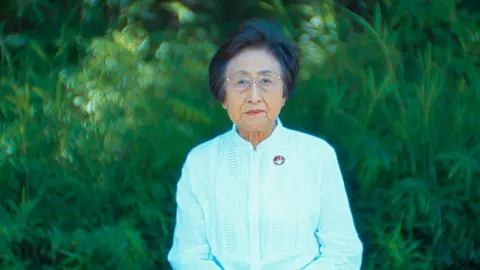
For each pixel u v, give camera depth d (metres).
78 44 4.37
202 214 2.35
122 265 3.06
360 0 4.58
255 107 2.19
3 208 3.40
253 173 2.27
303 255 2.29
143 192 3.37
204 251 2.35
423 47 4.12
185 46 4.17
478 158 3.34
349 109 3.64
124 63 3.83
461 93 3.64
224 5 5.05
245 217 2.27
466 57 3.84
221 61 2.24
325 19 4.07
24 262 3.29
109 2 4.46
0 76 4.36
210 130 3.58
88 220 3.40
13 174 3.57
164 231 3.23
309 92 3.72
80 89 3.75
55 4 4.85
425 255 3.30
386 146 3.37
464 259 3.29
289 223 2.26
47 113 3.75
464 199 3.24
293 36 4.21
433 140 3.41
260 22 2.27
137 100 3.61
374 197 3.32
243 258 2.27
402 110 3.48
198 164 2.36
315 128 3.58
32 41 4.37
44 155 3.64
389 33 3.97
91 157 3.51
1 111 4.04
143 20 4.76
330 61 3.87
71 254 3.14
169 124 3.54
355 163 3.34
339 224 2.32
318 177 2.30
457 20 3.96
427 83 3.51
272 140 2.29
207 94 3.86
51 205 3.47
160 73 3.86
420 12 4.00
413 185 3.18
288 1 4.79
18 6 4.58
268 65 2.20
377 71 3.88
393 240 3.08
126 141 3.51
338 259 2.29
